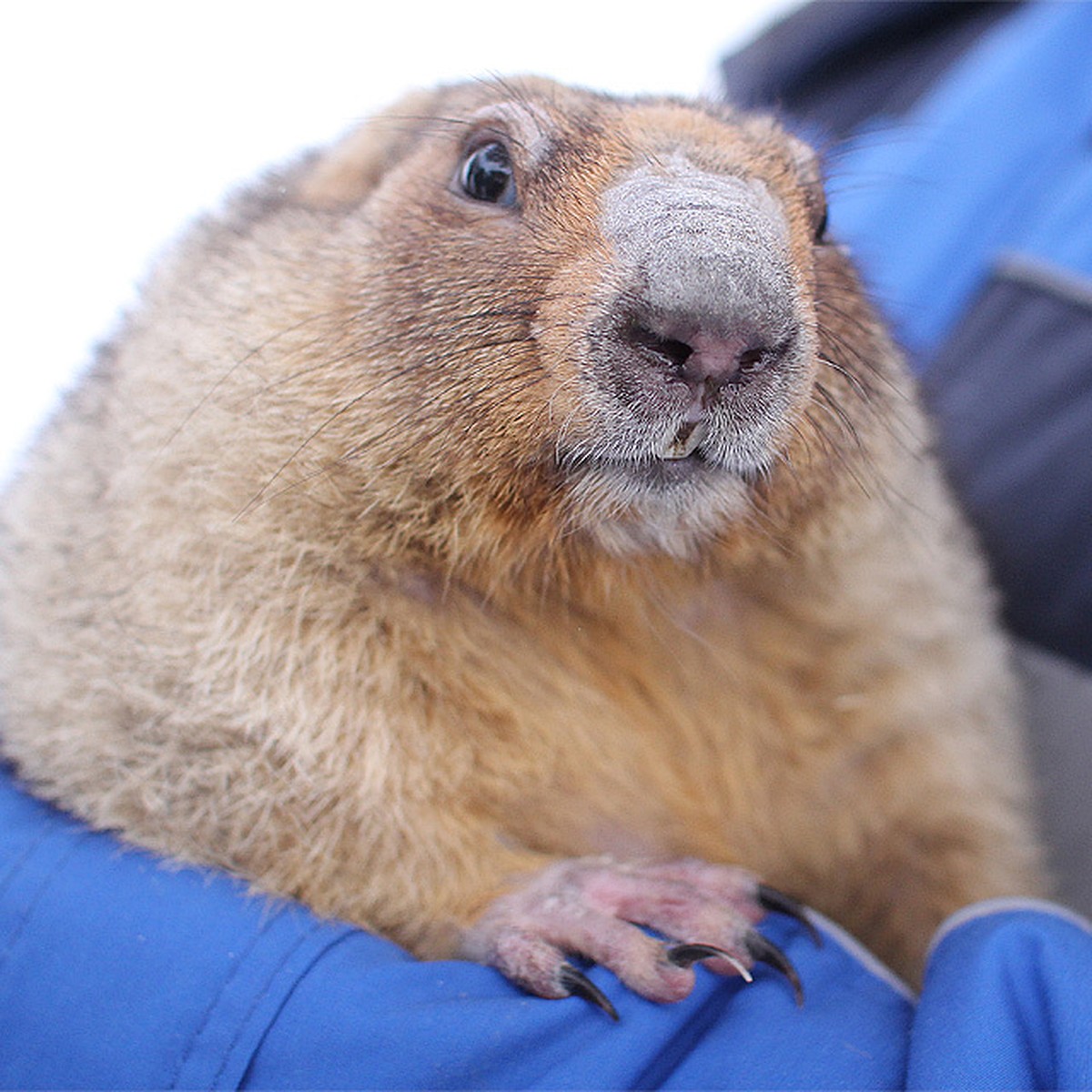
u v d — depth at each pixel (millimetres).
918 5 647
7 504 460
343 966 371
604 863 400
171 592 404
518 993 376
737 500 398
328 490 403
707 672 426
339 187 444
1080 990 368
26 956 378
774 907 399
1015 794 457
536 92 431
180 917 378
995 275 544
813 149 452
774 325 372
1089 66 578
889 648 438
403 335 401
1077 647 494
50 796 404
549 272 388
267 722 396
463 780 402
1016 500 509
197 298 431
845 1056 373
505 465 391
